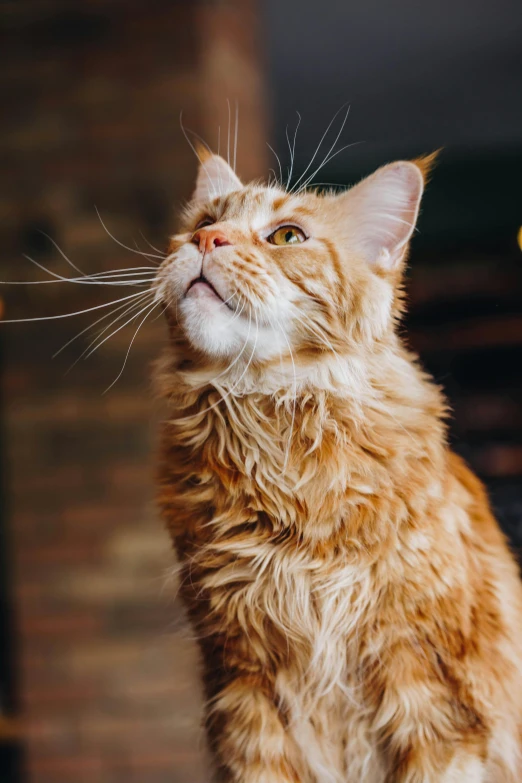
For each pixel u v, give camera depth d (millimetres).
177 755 1456
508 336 1705
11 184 1533
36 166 1533
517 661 735
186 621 775
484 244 1830
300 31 1566
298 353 734
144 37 1526
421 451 723
